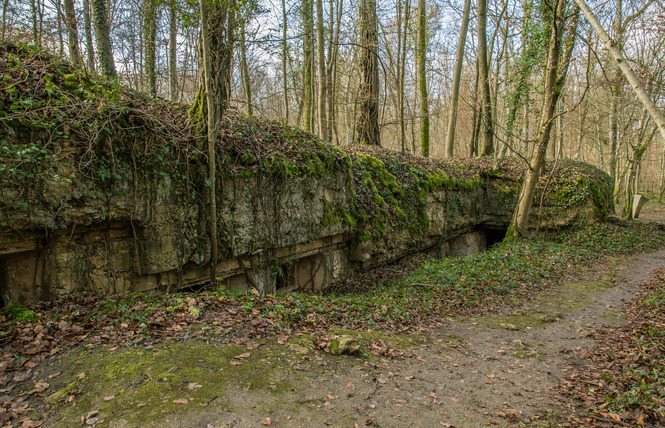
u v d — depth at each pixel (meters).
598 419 3.65
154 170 6.05
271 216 8.12
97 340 4.22
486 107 18.52
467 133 36.78
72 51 10.34
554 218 16.91
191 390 3.44
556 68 12.20
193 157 6.53
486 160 19.38
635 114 25.81
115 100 5.73
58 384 3.44
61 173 5.05
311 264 10.02
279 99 20.89
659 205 33.16
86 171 5.29
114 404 3.17
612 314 7.51
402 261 12.70
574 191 16.56
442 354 5.37
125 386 3.42
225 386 3.59
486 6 17.91
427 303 7.69
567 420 3.67
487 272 9.93
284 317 5.59
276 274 8.74
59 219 5.11
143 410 3.11
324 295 9.66
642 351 5.05
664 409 3.54
